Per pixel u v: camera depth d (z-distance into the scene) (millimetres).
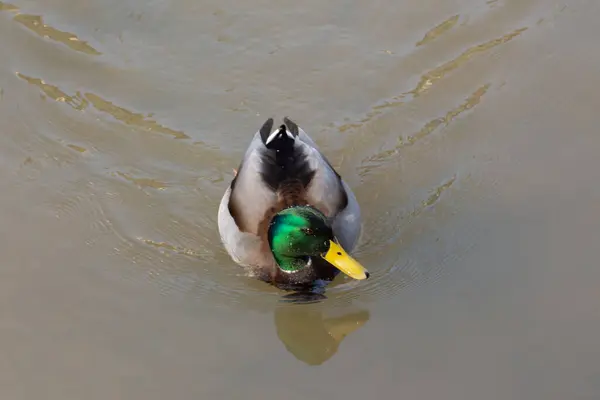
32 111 10320
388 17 11445
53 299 8227
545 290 8156
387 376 7504
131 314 8133
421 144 9977
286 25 11359
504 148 9797
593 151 9617
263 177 8516
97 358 7641
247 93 10648
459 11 11461
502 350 7641
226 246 8836
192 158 9938
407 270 8586
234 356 7754
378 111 10398
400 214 9203
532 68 10742
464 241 8781
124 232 9078
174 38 11203
